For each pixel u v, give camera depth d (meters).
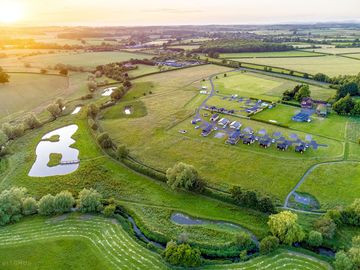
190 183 73.06
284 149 95.12
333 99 140.25
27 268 52.38
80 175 84.75
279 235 56.75
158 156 94.12
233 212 67.62
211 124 118.62
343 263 48.47
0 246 57.31
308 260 53.00
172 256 52.50
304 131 109.44
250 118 123.25
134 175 84.12
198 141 103.81
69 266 52.81
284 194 72.94
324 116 123.81
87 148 102.06
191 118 126.12
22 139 110.31
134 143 103.88
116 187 78.62
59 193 71.19
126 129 116.50
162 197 73.88
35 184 80.69
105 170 86.94
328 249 56.41
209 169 85.44
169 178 75.94
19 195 67.56
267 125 116.44
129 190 77.12
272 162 87.94
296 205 68.88
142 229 62.72
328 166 84.44
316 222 60.78
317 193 72.69
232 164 87.69
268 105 138.50
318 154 91.62
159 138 107.25
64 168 90.31
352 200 69.50
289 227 56.16
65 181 81.94
